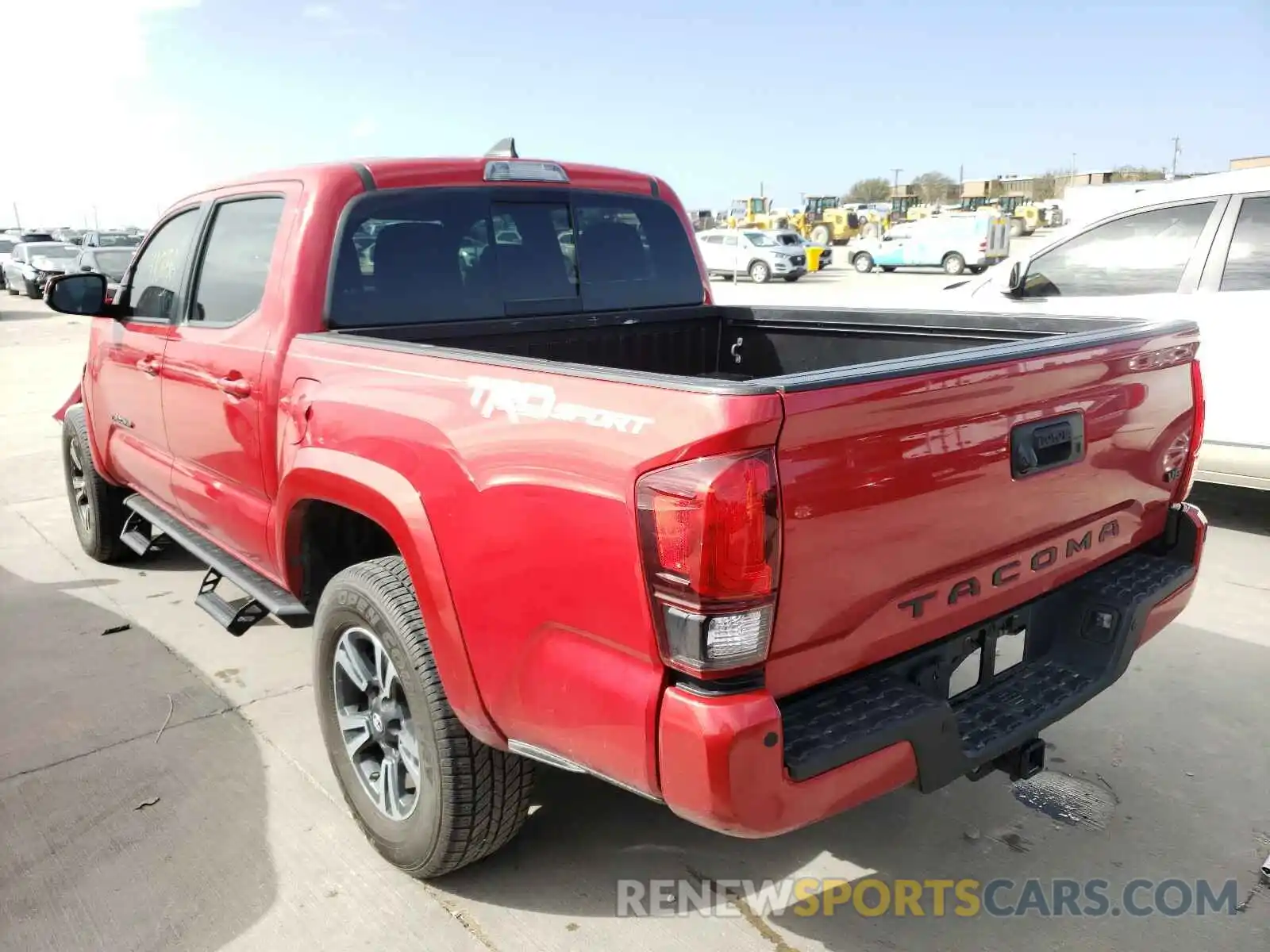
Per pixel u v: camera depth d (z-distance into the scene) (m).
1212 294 5.27
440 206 3.26
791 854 2.81
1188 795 3.07
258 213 3.28
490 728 2.27
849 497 1.88
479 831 2.48
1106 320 2.91
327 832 2.92
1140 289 5.57
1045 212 54.94
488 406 2.17
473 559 2.18
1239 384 5.22
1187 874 2.70
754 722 1.76
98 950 2.45
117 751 3.38
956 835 2.89
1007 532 2.27
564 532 1.97
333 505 2.92
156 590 4.93
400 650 2.44
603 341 3.73
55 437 8.95
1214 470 5.39
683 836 2.89
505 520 2.09
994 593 2.30
